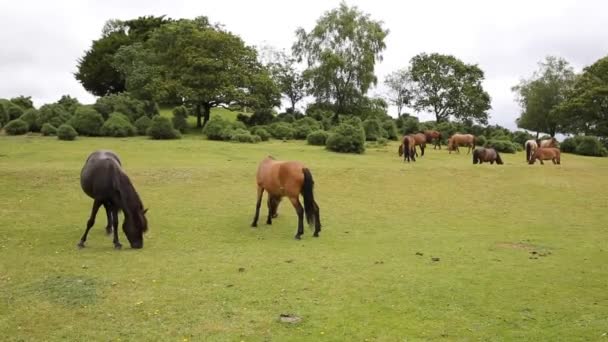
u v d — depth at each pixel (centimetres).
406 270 855
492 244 1094
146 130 3478
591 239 1170
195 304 663
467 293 737
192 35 4238
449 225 1324
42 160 2130
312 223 1098
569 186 1922
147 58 5047
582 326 618
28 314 616
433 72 6650
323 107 5347
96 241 1019
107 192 946
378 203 1603
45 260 853
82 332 570
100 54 6222
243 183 1778
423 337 579
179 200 1503
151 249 970
